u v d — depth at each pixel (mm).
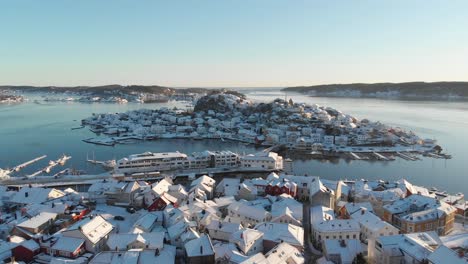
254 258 87062
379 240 92438
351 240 104438
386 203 142000
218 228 112250
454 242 90062
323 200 140375
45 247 102188
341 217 133750
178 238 107250
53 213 123062
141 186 160000
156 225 122062
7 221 123750
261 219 121188
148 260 90125
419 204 129750
